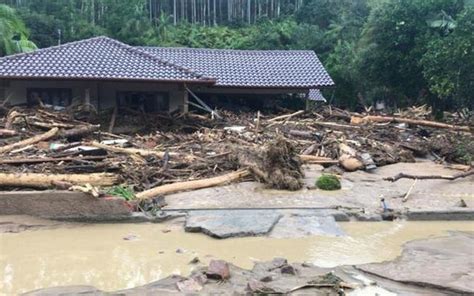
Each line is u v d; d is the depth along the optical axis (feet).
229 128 60.08
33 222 27.91
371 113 78.07
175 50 90.02
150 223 28.45
